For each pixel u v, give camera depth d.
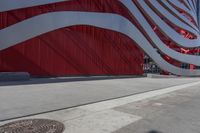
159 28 40.66
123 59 30.42
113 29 28.02
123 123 6.38
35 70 19.28
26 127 5.68
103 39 26.72
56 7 20.88
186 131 5.84
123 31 29.97
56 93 11.45
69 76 22.25
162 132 5.71
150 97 11.65
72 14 22.33
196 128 6.11
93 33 25.23
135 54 33.16
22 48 18.33
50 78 19.92
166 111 8.13
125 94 12.28
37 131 5.36
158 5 40.94
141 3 35.31
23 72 17.45
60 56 21.36
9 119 6.43
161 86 18.34
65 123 6.20
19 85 13.99
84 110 7.92
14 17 17.86
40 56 19.62
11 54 17.61
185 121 6.80
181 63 47.00
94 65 25.34
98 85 16.33
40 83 15.55
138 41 33.34
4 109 7.61
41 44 19.70
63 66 21.64
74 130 5.59
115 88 15.00
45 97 10.16
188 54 47.75
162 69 40.25
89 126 5.98
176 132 5.74
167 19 43.44
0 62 16.98
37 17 19.22
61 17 21.22
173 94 13.21
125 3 30.53
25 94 10.73
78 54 23.28
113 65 28.42
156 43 38.47
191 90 15.89
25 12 18.55
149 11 37.59
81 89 13.52
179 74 44.72
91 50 24.95
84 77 23.25
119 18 29.12
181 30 49.81
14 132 5.25
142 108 8.57
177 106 9.19
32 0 18.86
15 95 10.38
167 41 44.56
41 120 6.40
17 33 17.91
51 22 20.31
